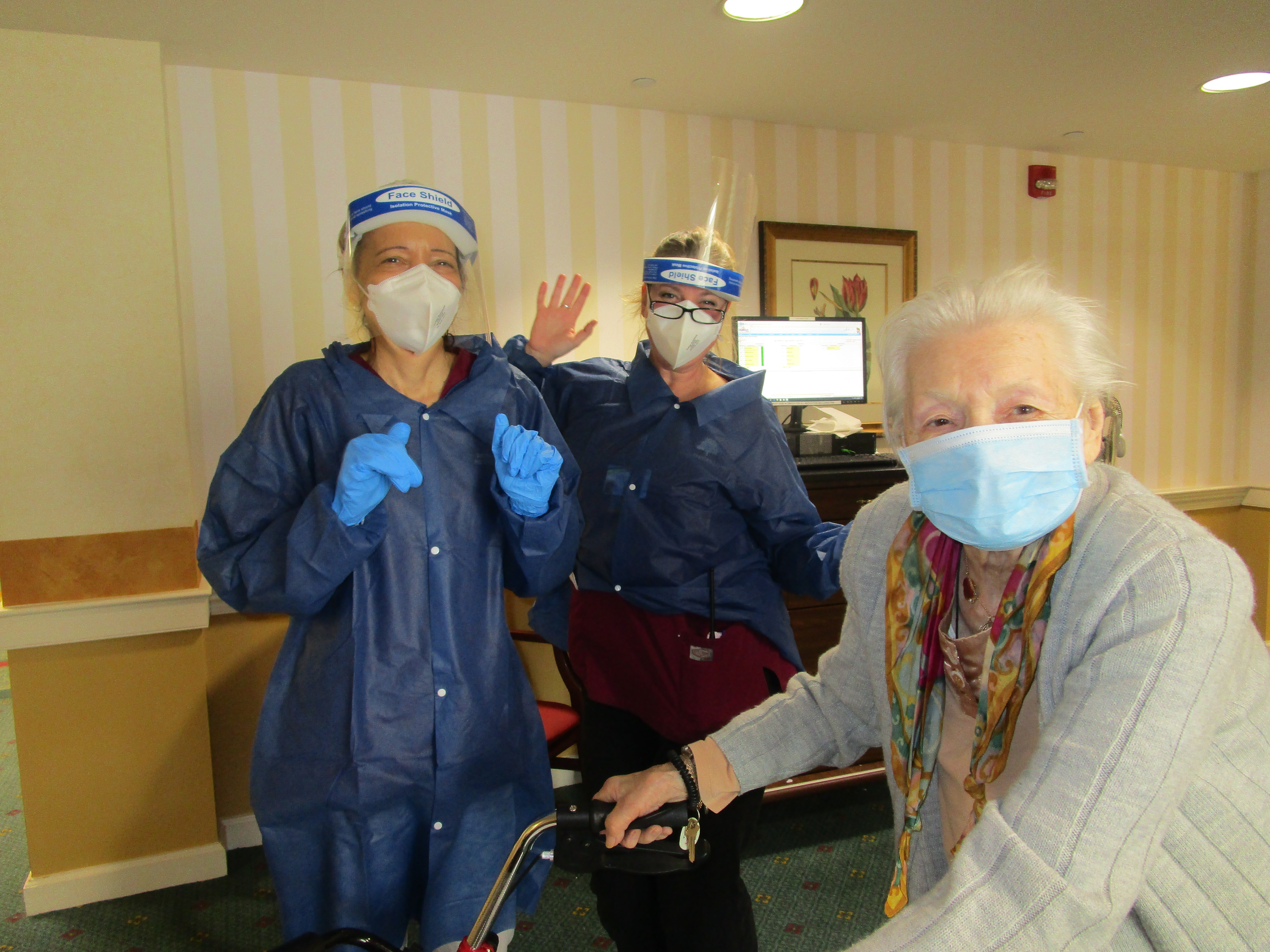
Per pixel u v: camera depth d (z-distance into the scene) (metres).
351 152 2.60
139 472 2.24
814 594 1.67
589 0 2.08
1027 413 0.79
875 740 1.06
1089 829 0.64
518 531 1.28
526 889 1.40
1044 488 0.78
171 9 2.04
